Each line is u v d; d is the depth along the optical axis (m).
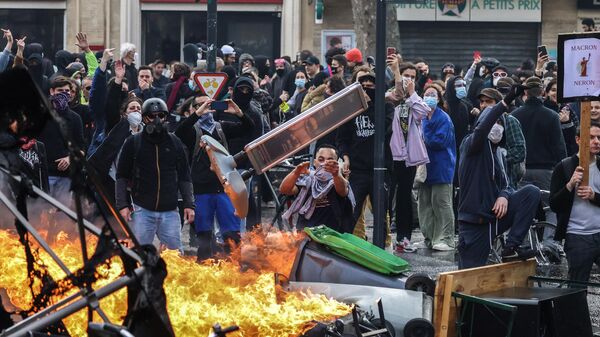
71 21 35.00
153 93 17.66
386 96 15.56
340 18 34.66
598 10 34.47
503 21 34.56
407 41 34.88
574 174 11.53
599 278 14.71
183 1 35.12
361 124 14.45
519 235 11.73
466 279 9.50
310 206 12.30
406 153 15.48
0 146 6.23
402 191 16.06
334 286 9.44
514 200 11.84
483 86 21.22
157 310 5.85
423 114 15.49
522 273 10.30
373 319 9.09
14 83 5.72
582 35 11.50
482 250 12.02
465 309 9.38
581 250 11.66
